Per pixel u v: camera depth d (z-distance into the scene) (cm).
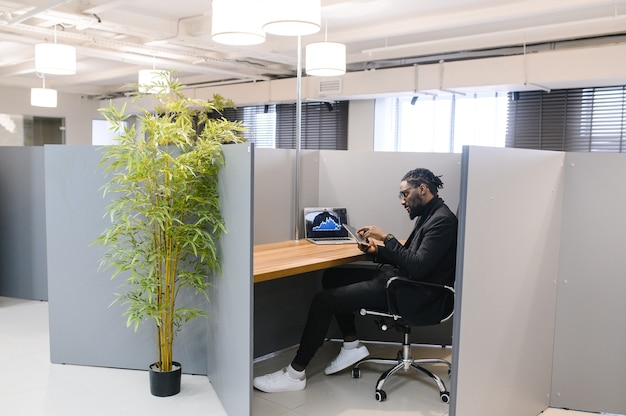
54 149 315
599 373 272
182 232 273
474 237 218
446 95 662
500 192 229
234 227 241
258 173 328
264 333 347
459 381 220
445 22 482
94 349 322
